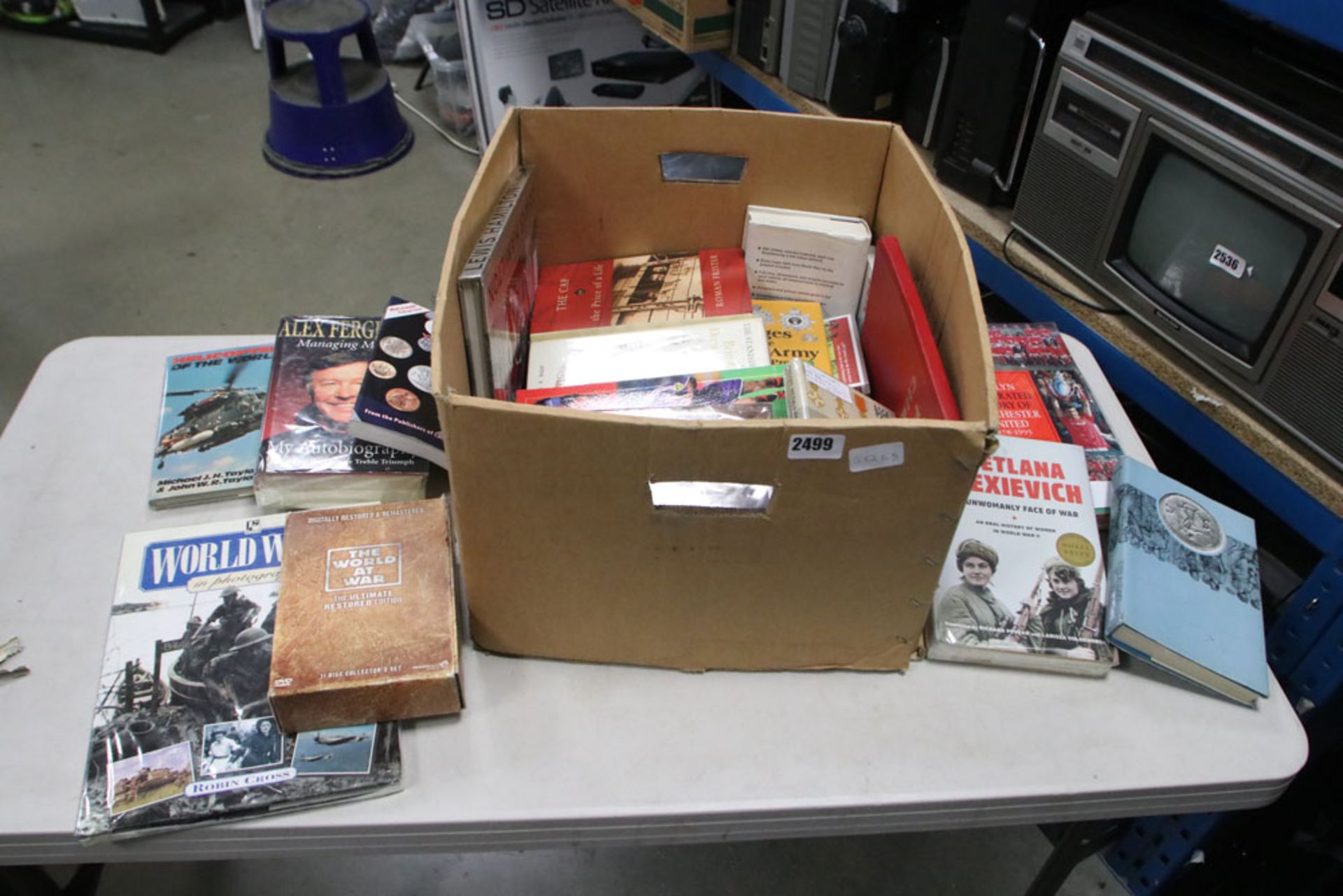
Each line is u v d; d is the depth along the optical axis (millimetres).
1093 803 781
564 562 730
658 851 1415
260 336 1087
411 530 810
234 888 1340
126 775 706
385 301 2295
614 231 1092
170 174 2641
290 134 2645
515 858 1396
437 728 771
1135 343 1302
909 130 1705
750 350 950
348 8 2605
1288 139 1016
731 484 680
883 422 622
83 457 954
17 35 3180
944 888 1401
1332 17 958
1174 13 1201
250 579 830
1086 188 1294
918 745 786
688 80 2584
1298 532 1155
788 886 1390
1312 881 1161
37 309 2223
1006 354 1112
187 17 3242
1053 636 831
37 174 2613
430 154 2768
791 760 770
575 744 769
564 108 974
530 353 955
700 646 803
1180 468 1497
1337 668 1086
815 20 1706
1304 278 1049
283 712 715
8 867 1012
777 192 1062
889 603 762
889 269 930
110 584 849
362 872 1368
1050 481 932
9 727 746
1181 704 830
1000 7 1340
